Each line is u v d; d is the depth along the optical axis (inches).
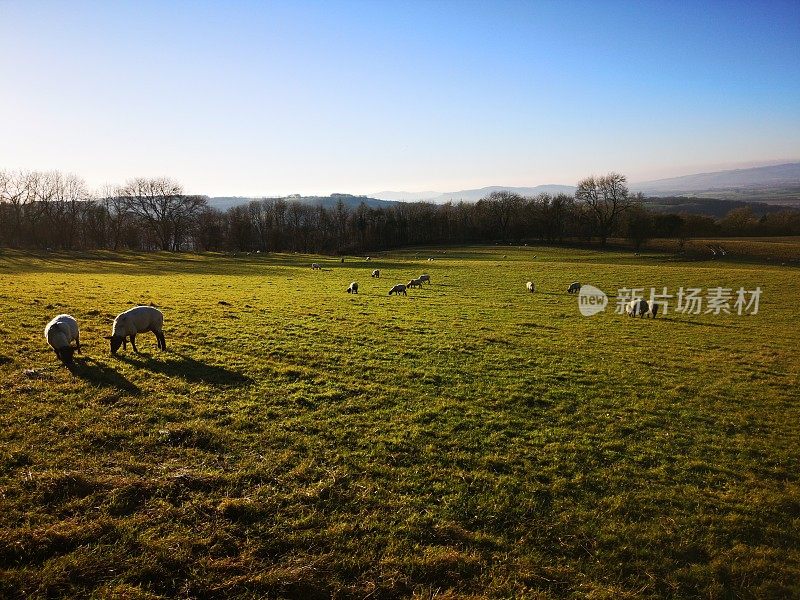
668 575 292.8
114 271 2241.6
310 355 735.7
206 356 685.3
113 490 324.2
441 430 482.0
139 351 683.4
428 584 271.9
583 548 313.0
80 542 275.3
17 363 573.0
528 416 536.4
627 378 705.6
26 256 2746.1
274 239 4724.4
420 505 347.6
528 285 1807.3
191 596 248.4
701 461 446.6
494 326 1090.7
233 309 1139.9
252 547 286.2
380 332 952.9
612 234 4507.9
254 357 703.1
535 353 834.8
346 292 1673.2
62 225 3759.8
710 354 885.8
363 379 636.7
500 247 4340.6
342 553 289.6
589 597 270.4
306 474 375.6
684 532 335.0
